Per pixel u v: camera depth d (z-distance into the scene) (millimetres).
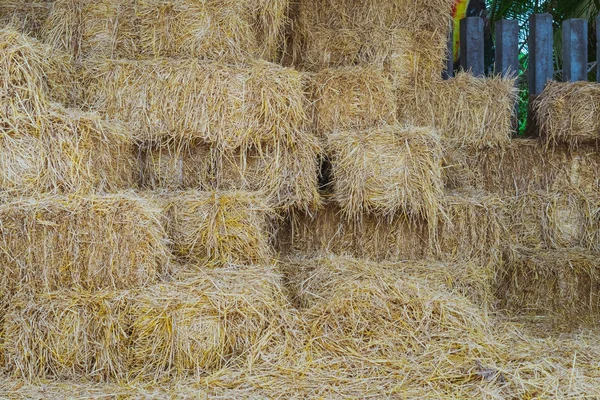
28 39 3465
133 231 3195
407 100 4703
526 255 4438
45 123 3316
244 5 4207
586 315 4285
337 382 2936
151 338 3041
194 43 4082
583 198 4699
